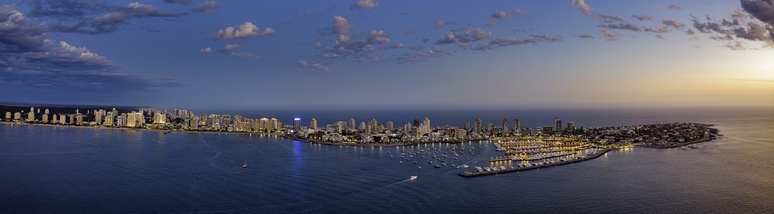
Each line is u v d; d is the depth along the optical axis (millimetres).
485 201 175875
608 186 197875
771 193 184625
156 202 175000
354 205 172000
